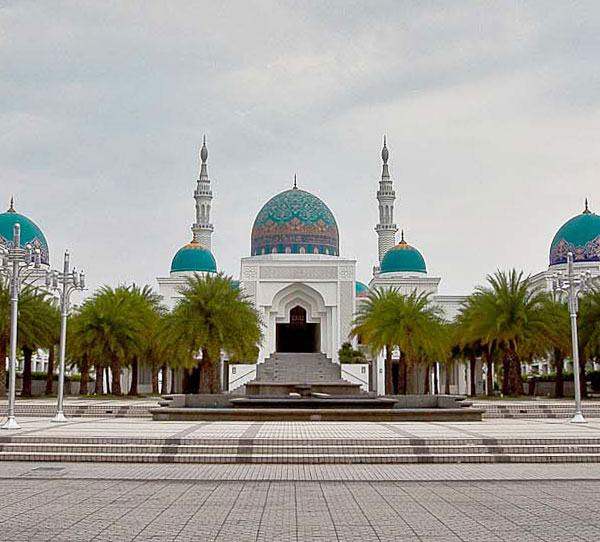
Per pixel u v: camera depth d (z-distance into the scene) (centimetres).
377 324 4194
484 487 1280
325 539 877
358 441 1739
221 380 5147
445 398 3062
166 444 1734
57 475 1419
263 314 5559
